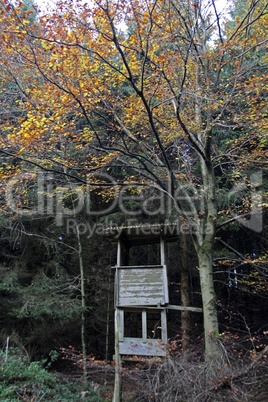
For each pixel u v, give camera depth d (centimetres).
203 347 715
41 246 1356
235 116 795
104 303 1350
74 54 659
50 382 729
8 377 653
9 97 748
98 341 1434
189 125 876
